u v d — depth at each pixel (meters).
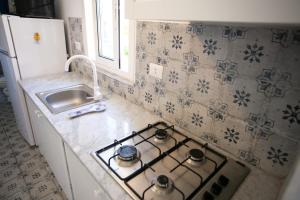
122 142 1.01
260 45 0.74
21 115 2.05
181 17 0.54
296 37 0.66
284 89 0.72
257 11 0.39
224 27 0.82
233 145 0.94
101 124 1.19
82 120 1.23
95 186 0.88
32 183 1.72
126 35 1.48
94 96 1.54
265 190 0.77
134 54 1.33
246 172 0.84
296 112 0.71
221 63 0.88
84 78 2.04
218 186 0.75
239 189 0.77
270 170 0.84
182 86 1.08
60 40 2.06
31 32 1.83
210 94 0.96
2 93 3.54
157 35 1.12
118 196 0.71
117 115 1.30
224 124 0.95
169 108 1.20
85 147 0.98
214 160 0.91
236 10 0.43
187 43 0.98
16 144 2.20
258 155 0.86
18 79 1.87
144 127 1.17
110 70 1.72
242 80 0.83
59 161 1.37
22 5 1.76
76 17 1.90
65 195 1.62
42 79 1.94
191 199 0.70
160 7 0.59
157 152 0.96
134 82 1.42
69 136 1.06
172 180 0.79
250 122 0.85
